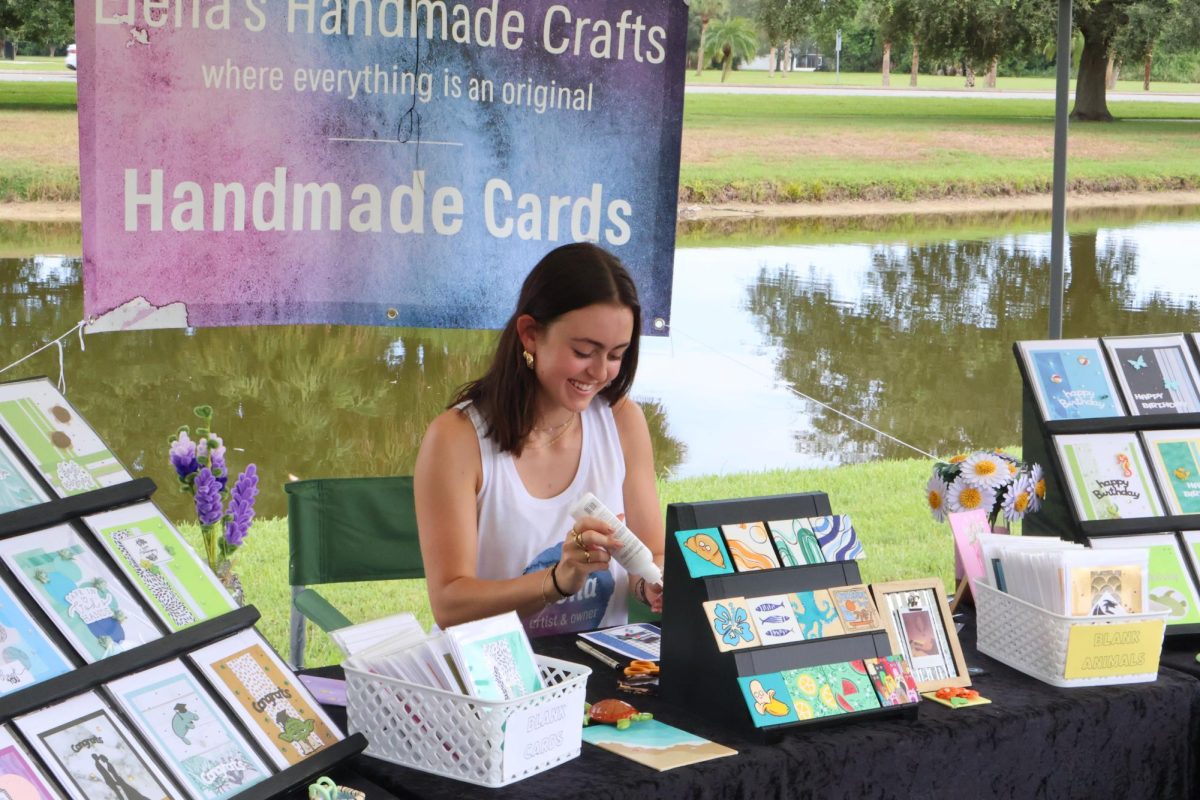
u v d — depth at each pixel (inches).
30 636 53.7
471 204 133.3
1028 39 812.6
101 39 117.3
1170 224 697.0
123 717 53.7
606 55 133.9
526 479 84.4
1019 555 75.6
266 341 394.6
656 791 58.4
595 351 78.7
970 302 513.3
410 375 361.1
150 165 121.0
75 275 499.8
